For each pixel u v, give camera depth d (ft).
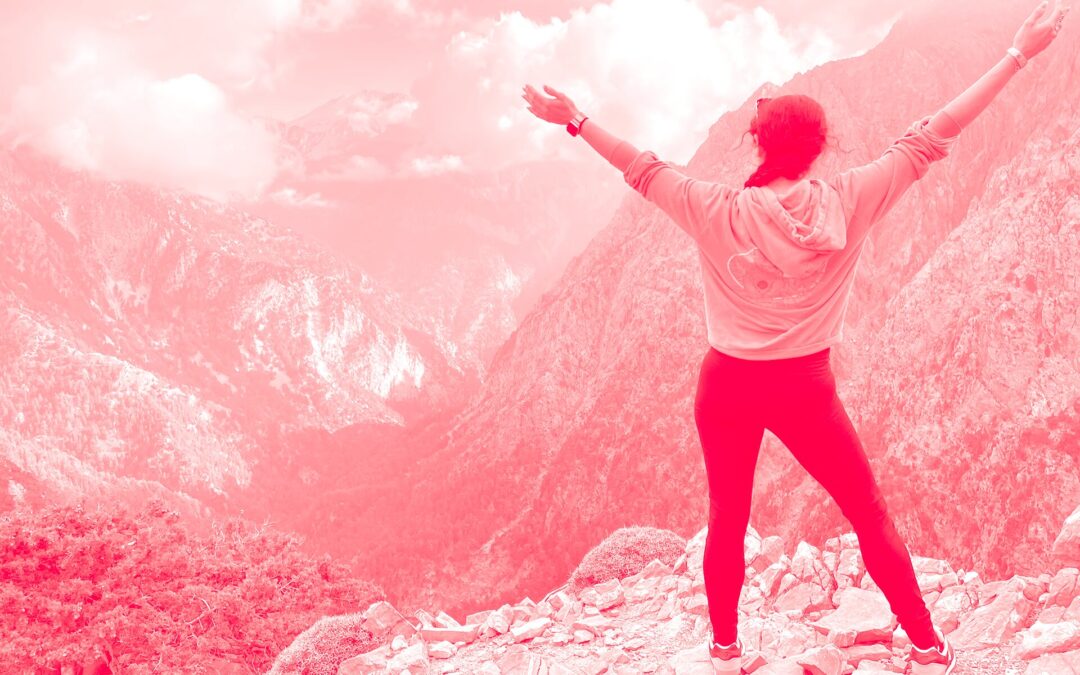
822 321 7.63
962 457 577.02
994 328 615.16
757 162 7.86
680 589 15.85
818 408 8.04
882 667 11.40
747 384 8.09
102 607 92.38
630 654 13.84
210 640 86.69
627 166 8.18
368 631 16.39
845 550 15.01
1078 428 531.09
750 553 16.48
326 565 111.75
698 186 7.77
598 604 16.35
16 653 82.33
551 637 15.31
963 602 12.87
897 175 7.30
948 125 7.16
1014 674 10.53
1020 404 573.33
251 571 104.12
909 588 9.20
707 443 8.91
